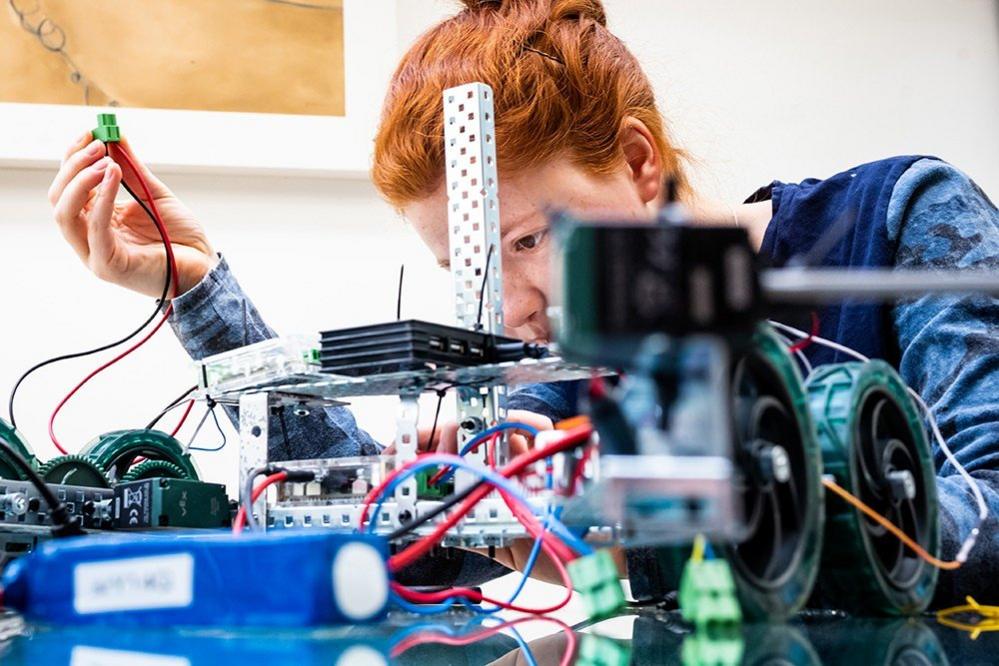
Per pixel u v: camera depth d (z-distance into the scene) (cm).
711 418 50
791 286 47
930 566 73
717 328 44
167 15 211
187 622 63
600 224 45
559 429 72
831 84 241
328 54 216
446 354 85
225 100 212
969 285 48
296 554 61
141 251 133
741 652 59
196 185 215
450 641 66
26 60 205
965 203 118
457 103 101
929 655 57
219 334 131
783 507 63
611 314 44
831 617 73
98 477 109
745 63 238
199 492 99
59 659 56
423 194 120
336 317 218
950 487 82
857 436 69
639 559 81
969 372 96
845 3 243
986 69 246
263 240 217
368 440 131
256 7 214
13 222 210
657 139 132
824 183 133
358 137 216
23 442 101
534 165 116
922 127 243
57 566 67
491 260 99
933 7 246
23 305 209
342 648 61
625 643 64
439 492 88
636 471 49
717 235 45
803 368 81
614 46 131
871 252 120
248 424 95
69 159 129
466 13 132
